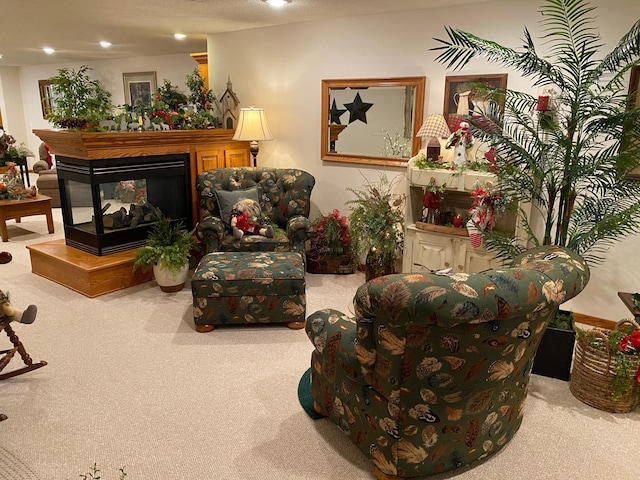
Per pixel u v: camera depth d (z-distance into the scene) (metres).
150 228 4.46
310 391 2.61
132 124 4.37
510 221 3.57
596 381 2.50
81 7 3.87
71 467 2.07
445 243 3.67
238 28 4.88
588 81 2.55
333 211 4.59
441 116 3.71
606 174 2.61
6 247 5.33
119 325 3.44
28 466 2.07
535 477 2.04
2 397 2.56
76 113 4.20
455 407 1.83
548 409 2.53
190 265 4.44
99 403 2.52
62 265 4.11
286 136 4.91
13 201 5.52
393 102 4.10
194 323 3.42
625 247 3.27
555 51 3.28
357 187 4.52
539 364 2.85
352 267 4.57
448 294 1.50
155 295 4.01
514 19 3.41
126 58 8.22
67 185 4.27
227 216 4.25
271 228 4.16
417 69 3.92
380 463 1.96
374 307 1.59
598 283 3.41
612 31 3.07
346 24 4.22
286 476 2.03
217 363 2.93
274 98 4.90
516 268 1.76
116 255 4.20
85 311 3.67
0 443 2.21
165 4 3.73
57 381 2.72
